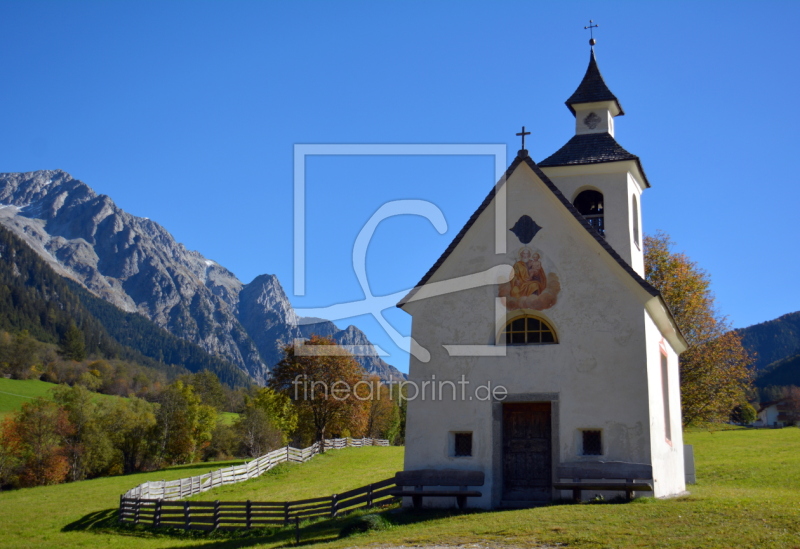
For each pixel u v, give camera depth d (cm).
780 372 14900
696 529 1477
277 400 6059
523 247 2170
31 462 6669
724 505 1698
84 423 7244
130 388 13875
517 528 1598
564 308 2100
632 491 1936
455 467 2084
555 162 2559
